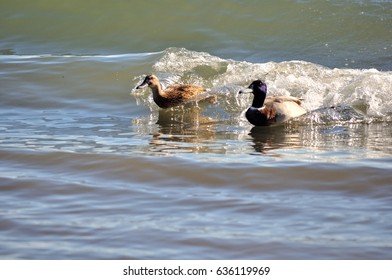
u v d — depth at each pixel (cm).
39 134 1532
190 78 1923
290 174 1209
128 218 1048
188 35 2353
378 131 1502
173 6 2489
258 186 1170
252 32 2327
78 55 2267
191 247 951
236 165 1258
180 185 1186
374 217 1030
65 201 1123
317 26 2300
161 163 1277
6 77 1970
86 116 1717
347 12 2342
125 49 2319
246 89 1583
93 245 963
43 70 2016
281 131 1534
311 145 1400
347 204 1084
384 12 2328
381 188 1141
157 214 1062
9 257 936
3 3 2608
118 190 1165
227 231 995
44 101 1836
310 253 927
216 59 2027
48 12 2545
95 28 2445
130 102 1825
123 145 1421
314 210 1062
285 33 2295
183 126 1603
